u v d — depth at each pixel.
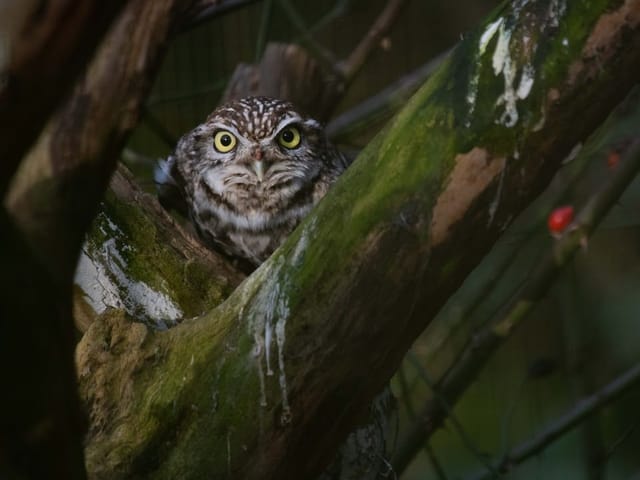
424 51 11.70
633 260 11.55
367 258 4.44
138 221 6.00
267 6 8.77
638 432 10.66
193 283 5.92
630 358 10.77
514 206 4.45
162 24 3.26
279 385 4.59
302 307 4.52
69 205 3.31
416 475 11.34
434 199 4.38
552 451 10.36
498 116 4.31
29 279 2.95
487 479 7.84
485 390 11.57
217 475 4.71
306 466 4.78
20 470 3.12
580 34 4.23
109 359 5.03
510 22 4.32
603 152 8.70
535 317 11.42
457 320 8.82
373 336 4.53
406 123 4.45
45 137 3.27
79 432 3.26
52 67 2.71
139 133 10.27
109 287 5.80
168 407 4.80
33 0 2.64
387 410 5.86
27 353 2.95
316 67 8.64
